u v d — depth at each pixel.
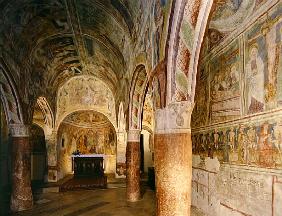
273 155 3.74
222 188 5.67
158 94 5.15
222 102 5.67
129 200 11.02
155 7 5.48
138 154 10.93
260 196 4.10
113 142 19.52
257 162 4.20
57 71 14.41
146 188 13.64
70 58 13.52
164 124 4.78
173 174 4.63
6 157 15.34
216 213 6.01
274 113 3.71
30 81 11.11
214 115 6.15
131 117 10.46
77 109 16.75
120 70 12.18
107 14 8.58
